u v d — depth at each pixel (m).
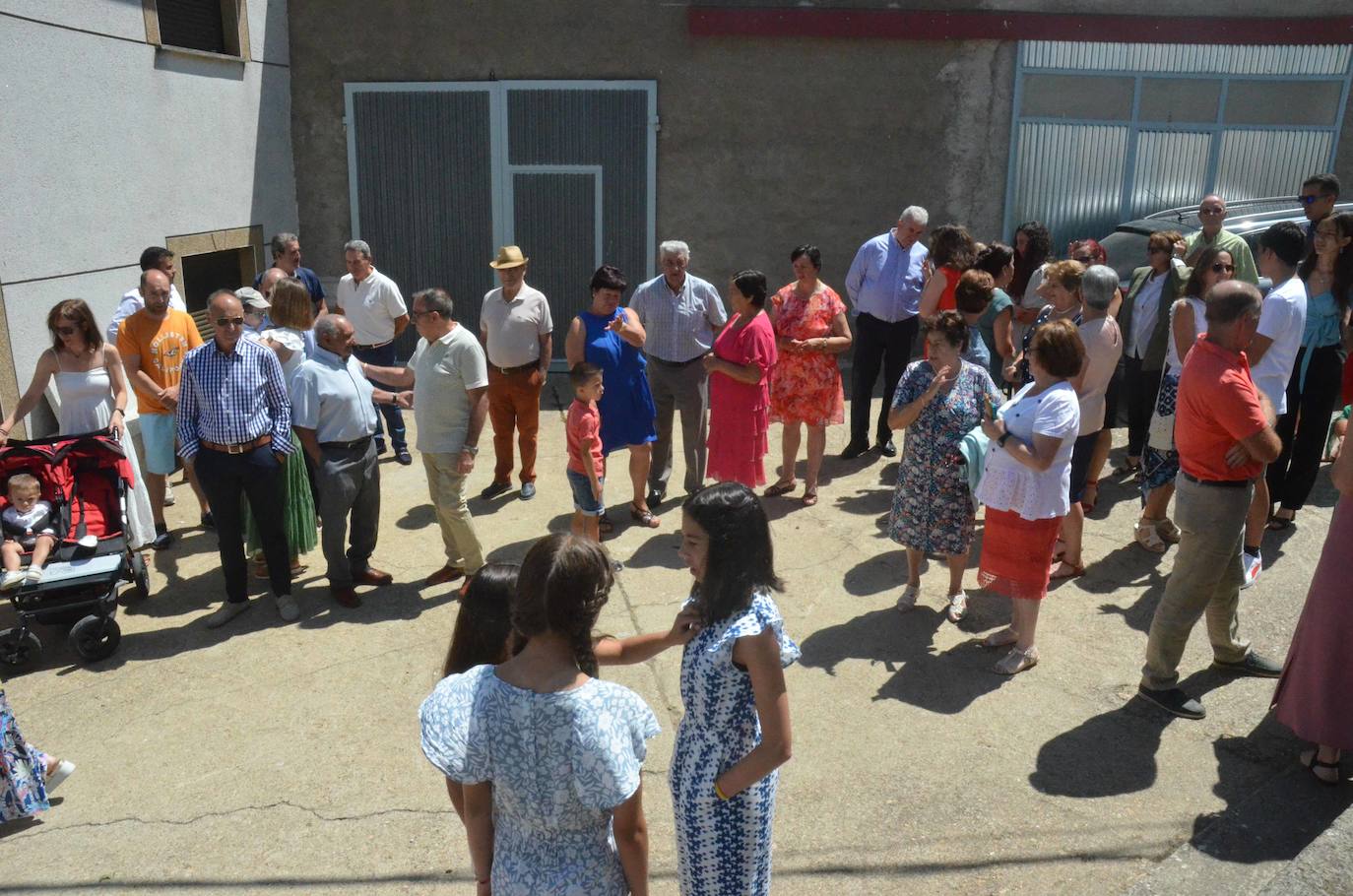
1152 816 3.91
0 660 5.11
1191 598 4.40
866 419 7.97
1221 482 4.24
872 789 4.12
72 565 5.27
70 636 5.11
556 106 9.87
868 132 9.95
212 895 3.62
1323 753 4.02
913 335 7.79
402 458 8.12
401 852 3.82
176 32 8.41
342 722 4.65
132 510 6.20
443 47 9.78
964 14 9.55
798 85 9.80
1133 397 7.21
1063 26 9.62
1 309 6.52
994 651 5.15
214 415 5.27
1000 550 4.82
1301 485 6.20
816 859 3.74
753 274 6.26
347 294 7.97
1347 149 10.47
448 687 2.50
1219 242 7.03
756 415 6.57
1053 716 4.59
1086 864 3.68
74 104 7.10
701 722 2.76
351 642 5.37
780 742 2.60
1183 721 4.53
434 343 5.56
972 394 5.11
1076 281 5.86
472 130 9.95
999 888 3.58
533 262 10.27
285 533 5.62
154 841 3.89
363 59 9.85
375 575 6.00
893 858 3.73
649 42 9.70
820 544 6.46
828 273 10.28
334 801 4.11
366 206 10.20
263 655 5.25
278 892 3.63
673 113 9.85
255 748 4.46
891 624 5.45
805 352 6.86
